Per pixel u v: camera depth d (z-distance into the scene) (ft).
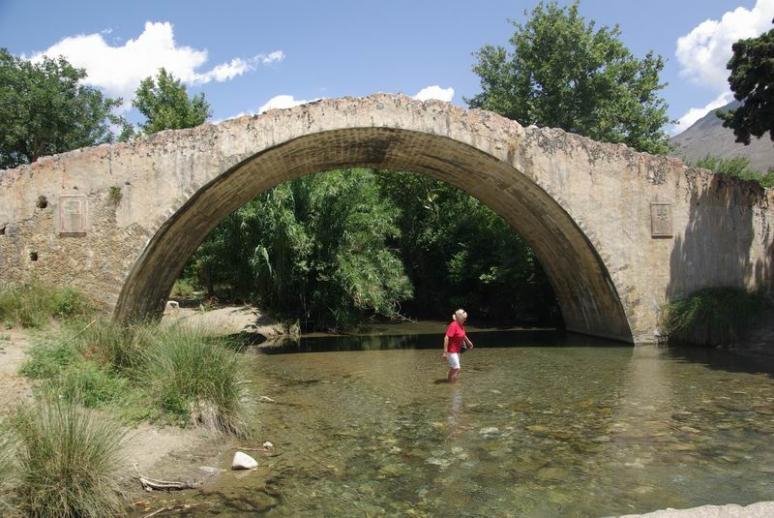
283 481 18.70
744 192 49.11
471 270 79.92
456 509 16.56
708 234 47.80
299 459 20.85
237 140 38.91
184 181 38.32
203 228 47.44
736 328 44.34
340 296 68.23
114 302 37.24
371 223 70.18
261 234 66.23
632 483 18.34
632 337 46.85
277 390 33.55
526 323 75.10
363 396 31.63
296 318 68.13
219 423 23.13
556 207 45.09
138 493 17.28
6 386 22.22
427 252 93.50
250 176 44.04
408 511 16.44
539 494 17.57
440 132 41.81
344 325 68.85
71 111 83.82
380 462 20.53
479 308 83.66
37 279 36.76
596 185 45.34
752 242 49.06
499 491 17.84
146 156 38.06
